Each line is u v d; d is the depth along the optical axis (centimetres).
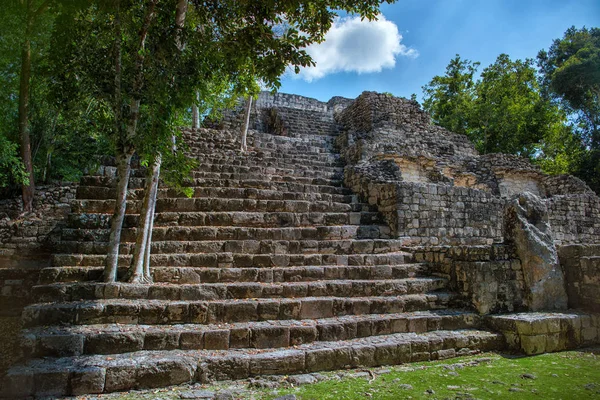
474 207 912
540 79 2681
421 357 507
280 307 544
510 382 418
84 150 1463
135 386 395
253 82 819
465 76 2864
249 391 392
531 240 644
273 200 873
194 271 616
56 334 436
